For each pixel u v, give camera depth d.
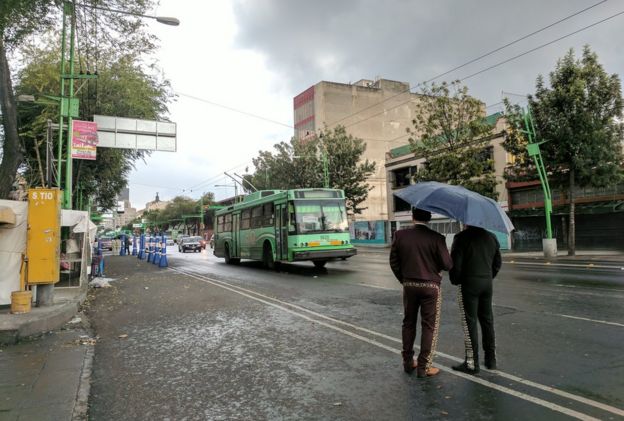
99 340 7.12
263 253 19.00
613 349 5.66
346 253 16.84
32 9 13.58
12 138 13.52
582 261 19.31
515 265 18.20
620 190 24.05
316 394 4.55
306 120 63.00
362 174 40.56
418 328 7.32
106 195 35.44
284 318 8.36
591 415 3.85
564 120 21.23
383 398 4.38
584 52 21.88
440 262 4.91
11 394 4.55
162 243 23.41
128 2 15.50
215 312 9.22
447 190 4.99
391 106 62.75
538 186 27.95
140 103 24.02
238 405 4.33
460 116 26.08
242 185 52.44
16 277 9.09
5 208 8.76
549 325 7.00
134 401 4.49
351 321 7.90
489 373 4.98
